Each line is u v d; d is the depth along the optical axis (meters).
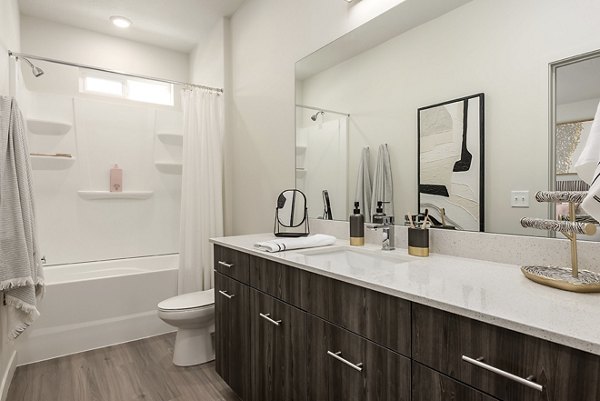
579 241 1.08
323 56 2.07
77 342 2.51
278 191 2.51
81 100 3.27
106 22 3.28
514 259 1.23
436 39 1.48
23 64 3.08
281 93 2.45
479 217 1.34
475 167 1.35
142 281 2.80
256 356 1.63
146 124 3.61
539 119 1.16
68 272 3.11
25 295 1.76
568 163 1.09
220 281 1.99
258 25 2.72
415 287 0.94
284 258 1.42
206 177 3.06
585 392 0.60
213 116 3.12
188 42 3.71
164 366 2.30
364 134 1.83
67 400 1.89
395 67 1.66
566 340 0.61
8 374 2.01
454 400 0.80
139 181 3.58
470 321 0.77
